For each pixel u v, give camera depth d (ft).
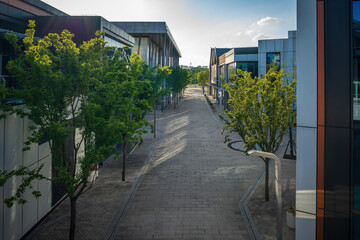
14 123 31.14
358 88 22.35
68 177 28.27
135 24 164.76
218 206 42.19
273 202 43.27
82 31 70.44
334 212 23.73
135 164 63.36
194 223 37.22
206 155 70.90
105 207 41.98
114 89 33.88
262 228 35.86
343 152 23.06
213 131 102.47
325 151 23.94
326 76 23.67
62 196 44.55
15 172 26.03
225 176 55.36
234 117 42.83
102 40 32.19
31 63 26.78
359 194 22.49
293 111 43.21
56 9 80.12
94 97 32.71
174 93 179.01
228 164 63.36
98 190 48.42
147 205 42.63
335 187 23.54
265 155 27.76
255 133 42.47
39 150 36.96
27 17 68.39
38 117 27.63
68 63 28.66
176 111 160.76
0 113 28.60
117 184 51.13
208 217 38.83
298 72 25.08
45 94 27.32
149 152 73.92
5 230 30.01
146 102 51.55
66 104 29.66
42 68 26.61
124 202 43.65
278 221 27.71
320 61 23.88
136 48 175.52
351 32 22.49
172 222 37.52
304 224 25.34
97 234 34.68
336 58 23.20
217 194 46.65
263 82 42.22
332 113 23.49
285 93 42.22
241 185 50.60
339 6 22.91
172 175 56.08
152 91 59.21
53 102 28.40
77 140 50.06
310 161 24.71
